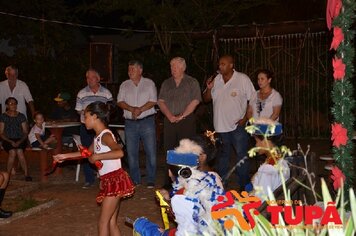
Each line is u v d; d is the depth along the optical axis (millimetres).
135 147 9578
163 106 9102
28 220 7762
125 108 9422
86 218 7801
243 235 3195
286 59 16438
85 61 16391
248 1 18078
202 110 16172
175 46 19562
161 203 5051
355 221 2988
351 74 4777
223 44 16688
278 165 3557
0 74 15195
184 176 3789
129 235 6996
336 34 4680
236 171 8828
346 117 4793
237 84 8523
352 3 4625
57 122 11258
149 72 16875
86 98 9461
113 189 5645
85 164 9773
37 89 15789
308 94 16438
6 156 12070
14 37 18781
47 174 10258
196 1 18172
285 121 16594
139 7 18000
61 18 19453
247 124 7895
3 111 11062
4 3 18203
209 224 3432
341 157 4801
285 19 17688
